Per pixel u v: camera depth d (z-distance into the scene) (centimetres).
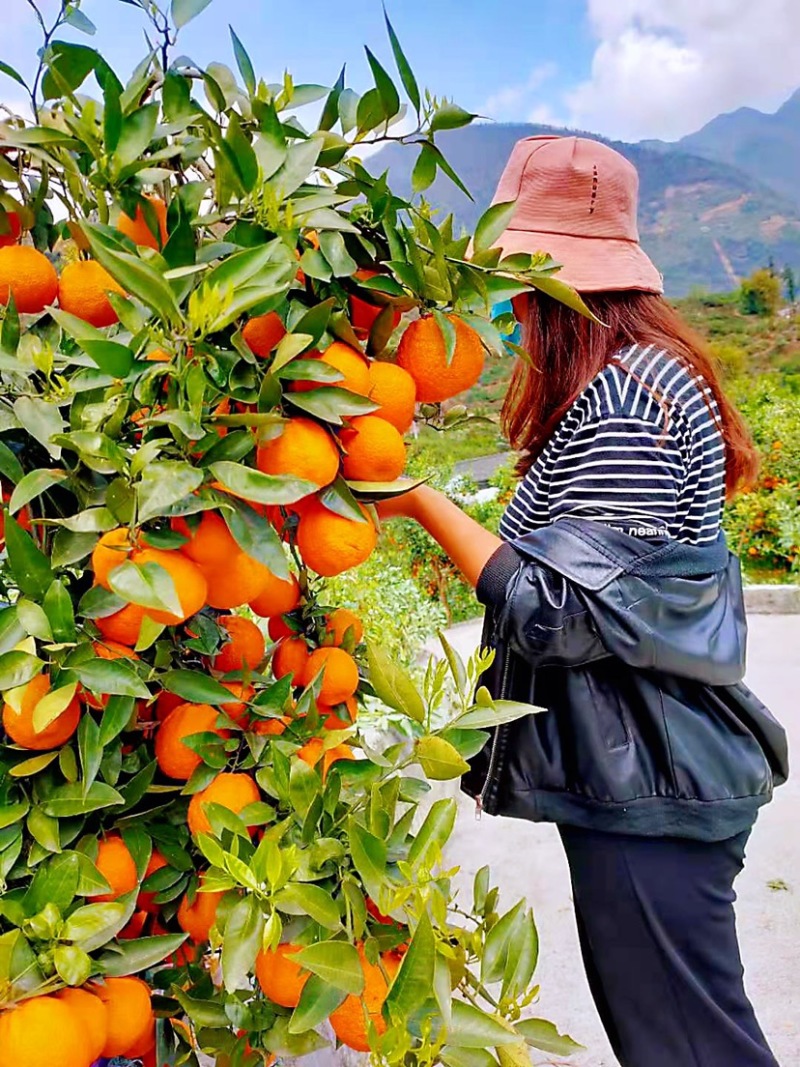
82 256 81
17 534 70
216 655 87
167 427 73
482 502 699
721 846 138
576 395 132
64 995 68
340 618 99
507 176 148
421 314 85
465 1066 69
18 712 68
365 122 82
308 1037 80
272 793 80
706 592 131
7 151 78
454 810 76
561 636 123
